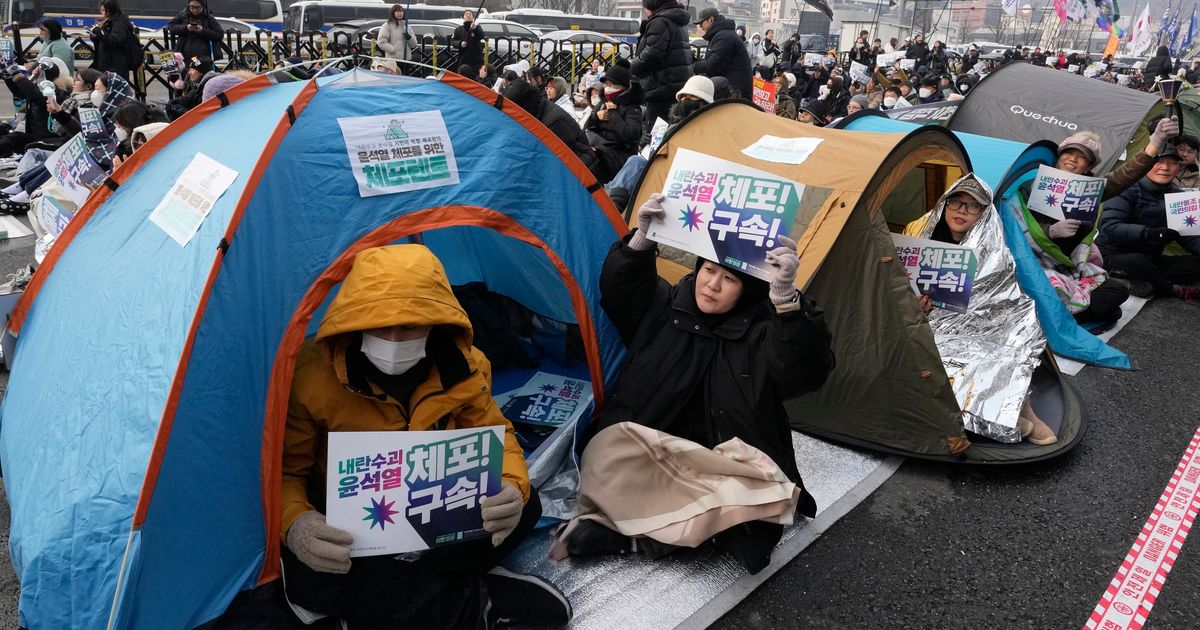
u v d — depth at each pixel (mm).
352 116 2652
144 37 19219
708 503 2676
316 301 2434
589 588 2676
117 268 2689
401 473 2244
